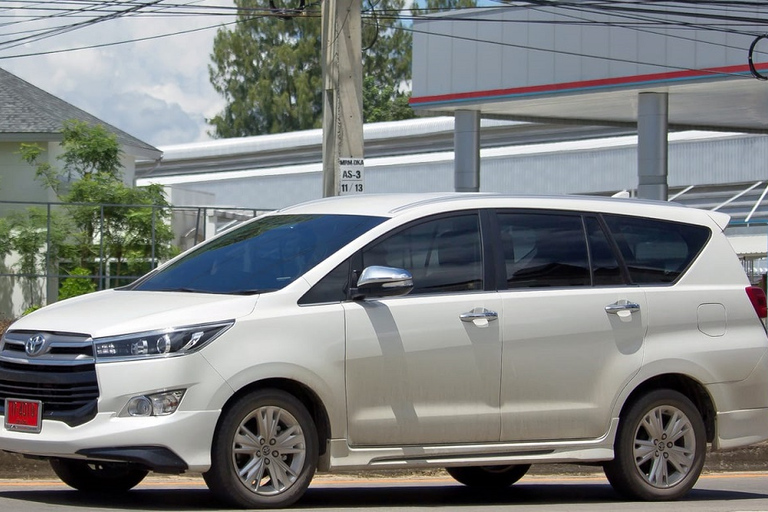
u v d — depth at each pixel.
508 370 10.21
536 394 10.35
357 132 18.81
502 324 10.21
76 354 9.04
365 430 9.68
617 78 33.75
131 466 10.38
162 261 37.00
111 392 8.84
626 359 10.73
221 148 77.00
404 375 9.80
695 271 11.31
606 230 11.00
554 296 10.50
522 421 10.29
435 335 9.91
